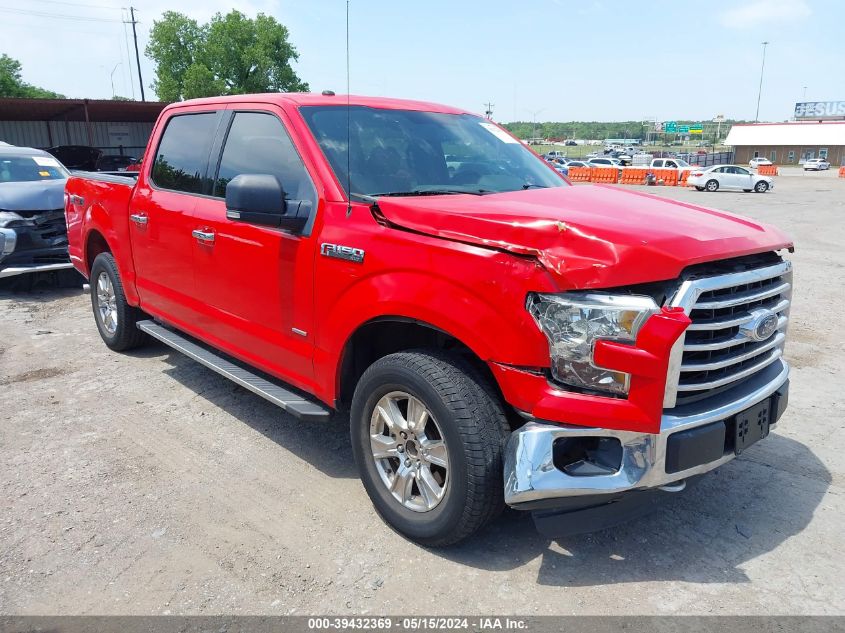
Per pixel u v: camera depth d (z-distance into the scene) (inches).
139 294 203.6
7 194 318.7
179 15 1872.5
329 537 122.6
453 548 118.7
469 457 105.0
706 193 1311.5
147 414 178.9
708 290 99.7
